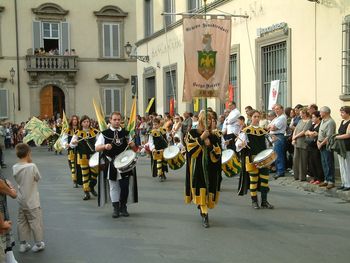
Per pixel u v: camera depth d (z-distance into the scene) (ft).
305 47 42.73
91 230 25.61
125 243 22.94
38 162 65.21
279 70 47.70
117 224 26.78
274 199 32.48
